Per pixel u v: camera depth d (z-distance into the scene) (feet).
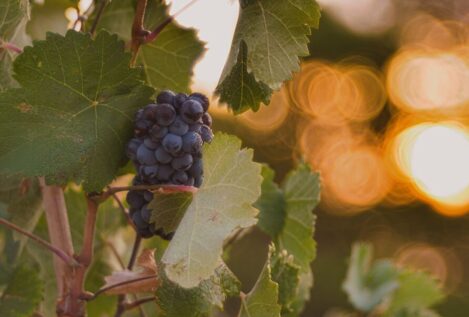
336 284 19.26
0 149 4.20
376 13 25.81
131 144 4.25
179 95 4.24
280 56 4.39
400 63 26.13
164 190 4.20
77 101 4.24
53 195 4.67
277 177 24.09
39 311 5.40
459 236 25.38
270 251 4.48
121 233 5.81
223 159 4.23
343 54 25.34
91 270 5.46
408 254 25.43
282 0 4.37
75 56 4.20
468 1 26.50
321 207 25.40
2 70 4.62
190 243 4.13
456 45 26.99
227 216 4.15
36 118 4.22
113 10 4.95
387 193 26.30
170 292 4.34
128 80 4.25
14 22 4.51
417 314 6.26
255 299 4.42
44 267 5.39
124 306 4.80
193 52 4.88
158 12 4.80
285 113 24.66
